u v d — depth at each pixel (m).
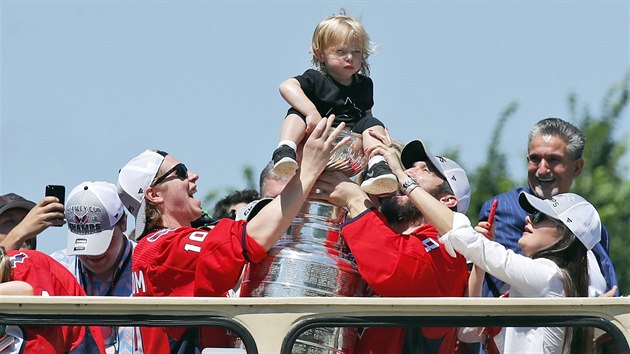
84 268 26.53
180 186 26.95
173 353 20.53
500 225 29.44
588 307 20.38
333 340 20.34
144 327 20.23
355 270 23.06
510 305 20.30
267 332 19.92
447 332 20.73
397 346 20.62
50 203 27.41
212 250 22.73
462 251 22.88
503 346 21.05
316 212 23.28
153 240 24.39
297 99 24.92
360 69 26.17
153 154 27.16
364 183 23.42
